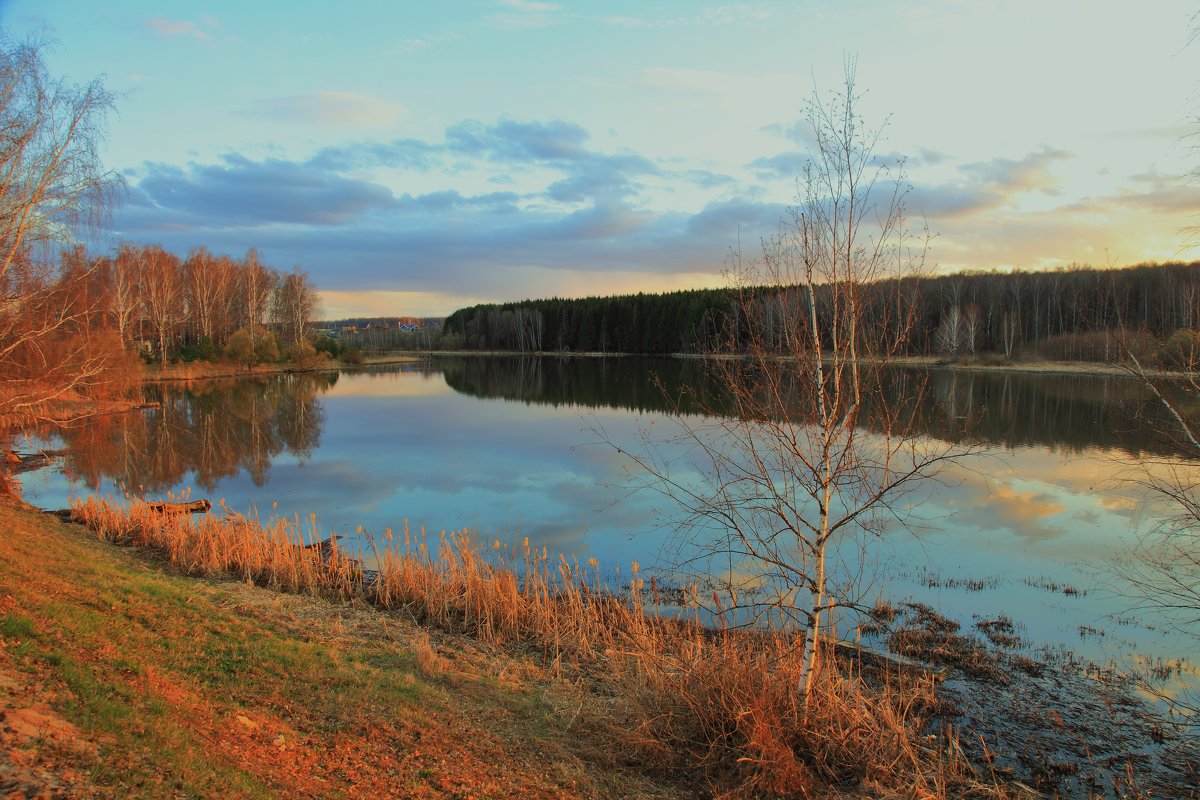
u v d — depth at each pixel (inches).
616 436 1122.7
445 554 469.1
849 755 242.4
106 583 348.5
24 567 333.4
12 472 896.3
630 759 250.8
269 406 1642.5
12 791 141.6
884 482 254.1
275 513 671.1
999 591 458.0
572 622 393.7
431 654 326.3
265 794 177.8
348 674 287.6
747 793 225.8
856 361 240.1
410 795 202.5
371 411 1558.8
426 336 5551.2
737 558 519.5
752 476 270.2
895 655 367.9
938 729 298.5
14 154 671.8
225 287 2847.0
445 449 1054.4
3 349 750.5
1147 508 657.6
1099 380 1600.6
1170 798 252.5
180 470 909.2
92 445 1091.3
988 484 772.0
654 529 614.9
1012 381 1595.7
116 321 1827.0
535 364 3563.0
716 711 254.4
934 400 336.8
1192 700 321.4
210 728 208.7
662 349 3782.0
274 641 309.7
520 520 657.6
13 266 722.8
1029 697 325.1
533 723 274.5
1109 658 363.9
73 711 188.7
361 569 493.0
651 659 299.0
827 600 353.1
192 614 329.7
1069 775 267.3
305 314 3321.9
